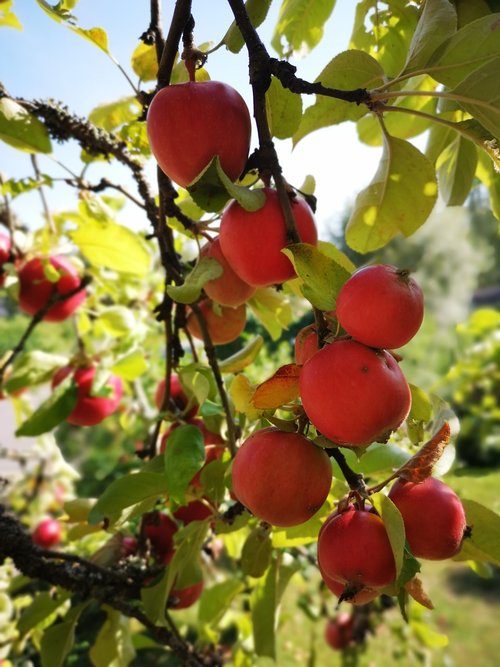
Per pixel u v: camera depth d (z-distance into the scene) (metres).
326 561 0.23
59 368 0.50
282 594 0.37
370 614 0.98
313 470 0.23
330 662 1.00
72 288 0.54
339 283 0.23
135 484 0.31
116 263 0.50
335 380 0.20
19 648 0.58
